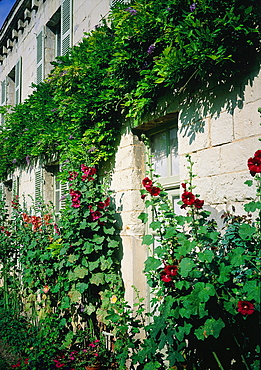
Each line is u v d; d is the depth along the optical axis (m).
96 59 4.34
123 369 3.44
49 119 6.06
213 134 3.01
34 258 4.91
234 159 2.83
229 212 2.83
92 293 4.31
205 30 2.80
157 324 2.65
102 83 4.19
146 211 4.17
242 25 2.55
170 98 3.51
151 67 3.62
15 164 8.73
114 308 3.76
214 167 2.99
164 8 3.22
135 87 3.88
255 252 2.36
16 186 8.63
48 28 7.77
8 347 4.41
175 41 3.01
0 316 5.36
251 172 2.32
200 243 2.50
